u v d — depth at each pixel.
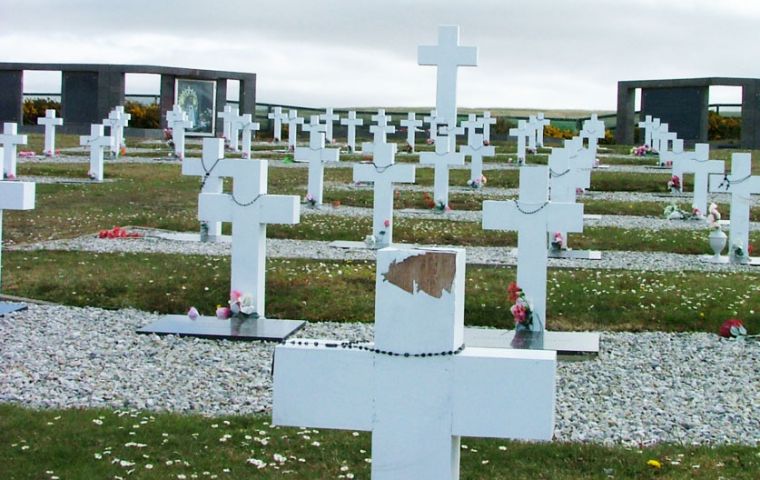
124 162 42.47
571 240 23.39
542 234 13.88
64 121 66.56
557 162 20.31
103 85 65.69
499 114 106.38
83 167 37.88
